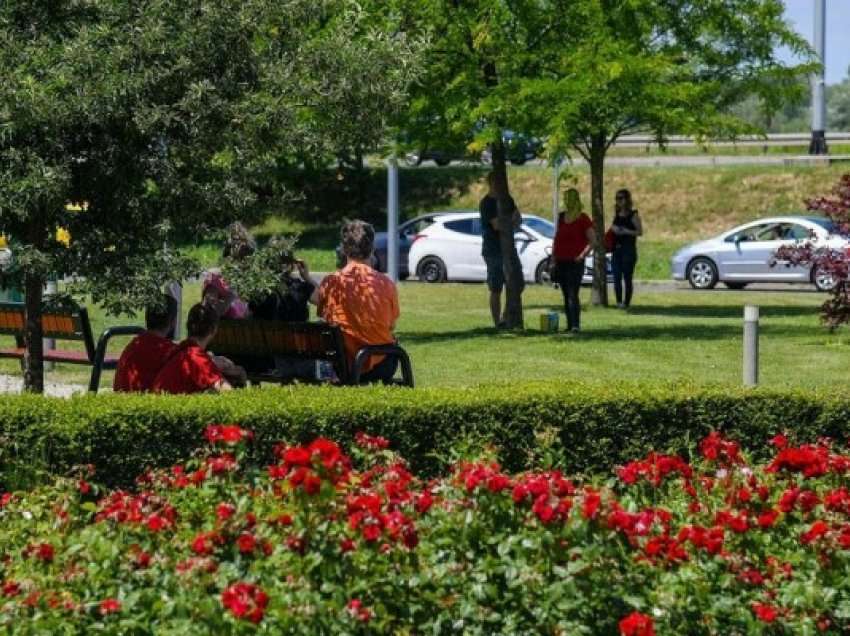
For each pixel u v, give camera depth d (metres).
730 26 31.14
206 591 6.55
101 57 11.64
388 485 7.26
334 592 6.50
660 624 6.79
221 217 12.66
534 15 25.34
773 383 18.66
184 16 12.09
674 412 10.73
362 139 13.41
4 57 11.69
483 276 43.78
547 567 6.78
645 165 60.00
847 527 7.35
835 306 22.55
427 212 61.75
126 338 24.00
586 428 10.54
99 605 6.52
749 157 60.03
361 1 23.41
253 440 9.79
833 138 64.19
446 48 24.69
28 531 7.58
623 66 25.00
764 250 40.78
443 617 6.65
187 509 7.59
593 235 25.61
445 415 10.20
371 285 13.23
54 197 11.52
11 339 24.58
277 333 13.59
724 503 7.88
